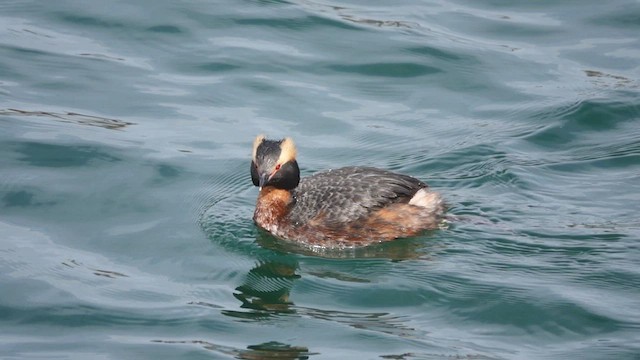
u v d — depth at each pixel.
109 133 18.70
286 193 16.59
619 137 18.80
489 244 15.55
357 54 21.64
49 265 15.10
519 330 13.67
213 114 19.58
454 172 17.72
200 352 13.14
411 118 19.66
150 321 13.88
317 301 14.47
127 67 20.81
